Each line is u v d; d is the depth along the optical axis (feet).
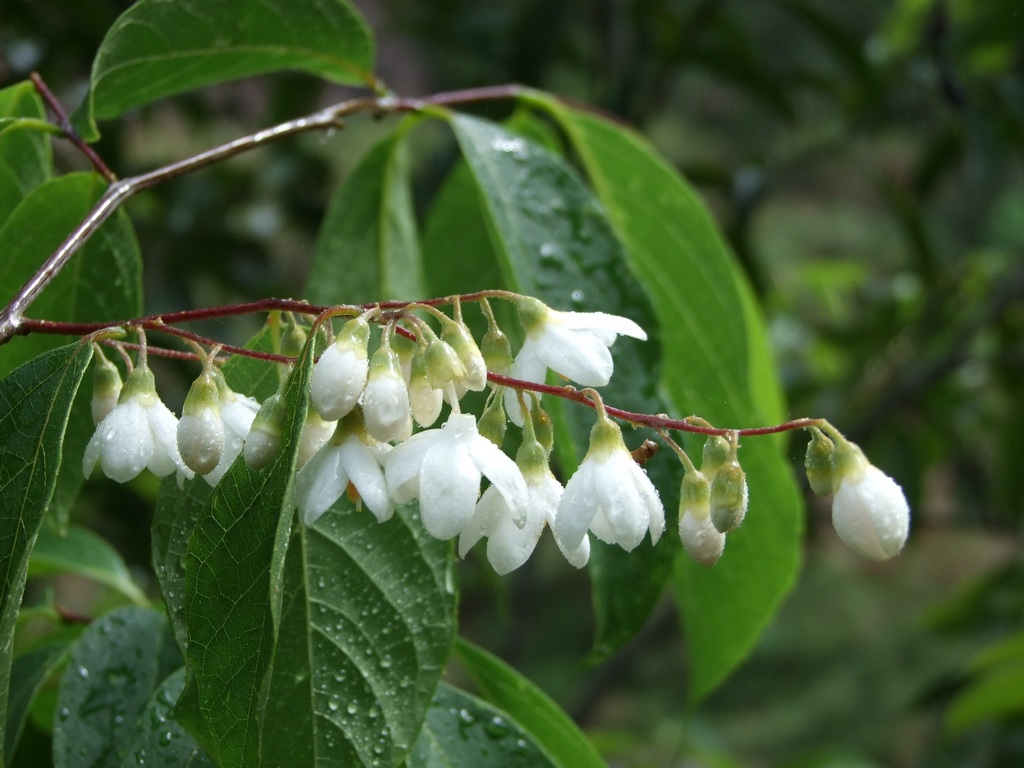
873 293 3.20
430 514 0.83
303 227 2.60
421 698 0.95
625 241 1.23
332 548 0.96
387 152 1.26
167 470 0.88
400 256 1.30
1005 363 2.58
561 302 1.07
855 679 5.57
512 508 0.84
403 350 0.88
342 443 0.86
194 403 0.85
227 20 1.11
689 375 1.22
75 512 2.01
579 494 0.86
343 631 0.95
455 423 0.85
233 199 2.47
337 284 1.28
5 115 1.11
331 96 3.32
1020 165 3.34
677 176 1.20
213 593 0.85
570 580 4.43
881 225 6.55
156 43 1.10
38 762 1.19
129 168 2.24
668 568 1.06
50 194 1.08
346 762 0.93
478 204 1.31
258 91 2.67
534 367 0.89
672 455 1.06
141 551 2.05
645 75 2.34
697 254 1.21
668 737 3.01
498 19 2.36
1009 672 2.02
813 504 2.90
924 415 2.85
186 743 0.94
